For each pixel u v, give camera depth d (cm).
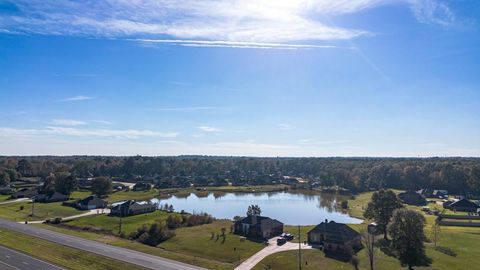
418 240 6288
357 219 12138
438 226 9150
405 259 6241
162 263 6475
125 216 11931
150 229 8856
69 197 16062
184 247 8006
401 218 6488
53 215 12088
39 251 7288
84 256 6900
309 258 6938
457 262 6625
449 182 18538
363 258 6938
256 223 9106
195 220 10644
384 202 8438
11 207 13538
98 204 13862
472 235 8806
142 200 17275
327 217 12662
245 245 7988
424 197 15888
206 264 6506
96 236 8919
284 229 9862
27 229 9488
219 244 8125
